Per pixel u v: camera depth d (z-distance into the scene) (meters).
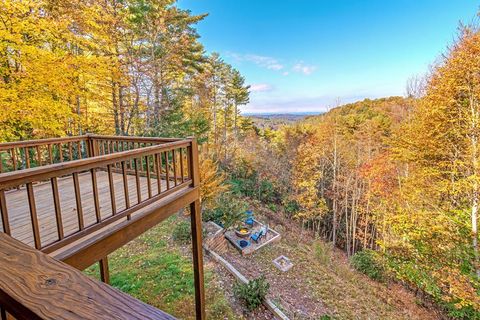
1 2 5.61
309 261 10.13
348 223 15.08
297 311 6.45
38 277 0.61
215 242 9.22
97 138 4.30
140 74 10.87
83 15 7.82
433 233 7.28
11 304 0.56
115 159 2.26
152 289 5.45
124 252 6.95
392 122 14.44
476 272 6.46
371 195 12.62
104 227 2.31
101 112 10.77
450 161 7.41
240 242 10.24
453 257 6.95
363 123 17.20
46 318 0.51
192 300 5.24
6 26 5.86
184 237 8.08
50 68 6.47
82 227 2.01
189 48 13.69
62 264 0.66
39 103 6.26
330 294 7.93
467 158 6.93
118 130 10.50
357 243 14.27
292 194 16.83
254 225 13.14
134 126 11.88
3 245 0.74
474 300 6.09
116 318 0.52
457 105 7.06
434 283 7.27
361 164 14.24
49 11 6.76
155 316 0.54
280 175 17.88
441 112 7.29
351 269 11.08
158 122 11.55
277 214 16.25
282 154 18.64
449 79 7.01
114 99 10.24
